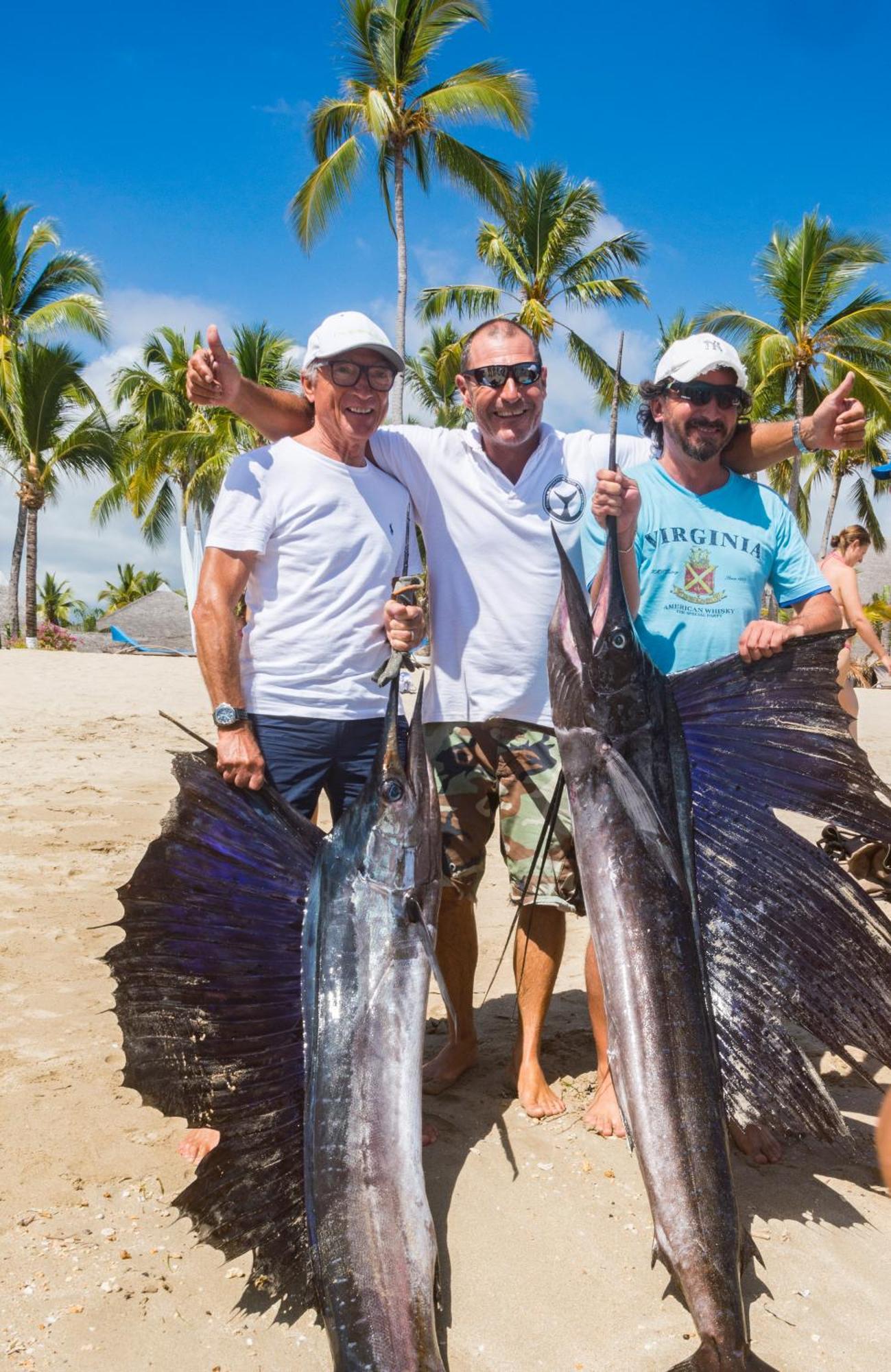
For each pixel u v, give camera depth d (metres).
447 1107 3.43
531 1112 3.36
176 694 15.37
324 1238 2.41
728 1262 2.32
